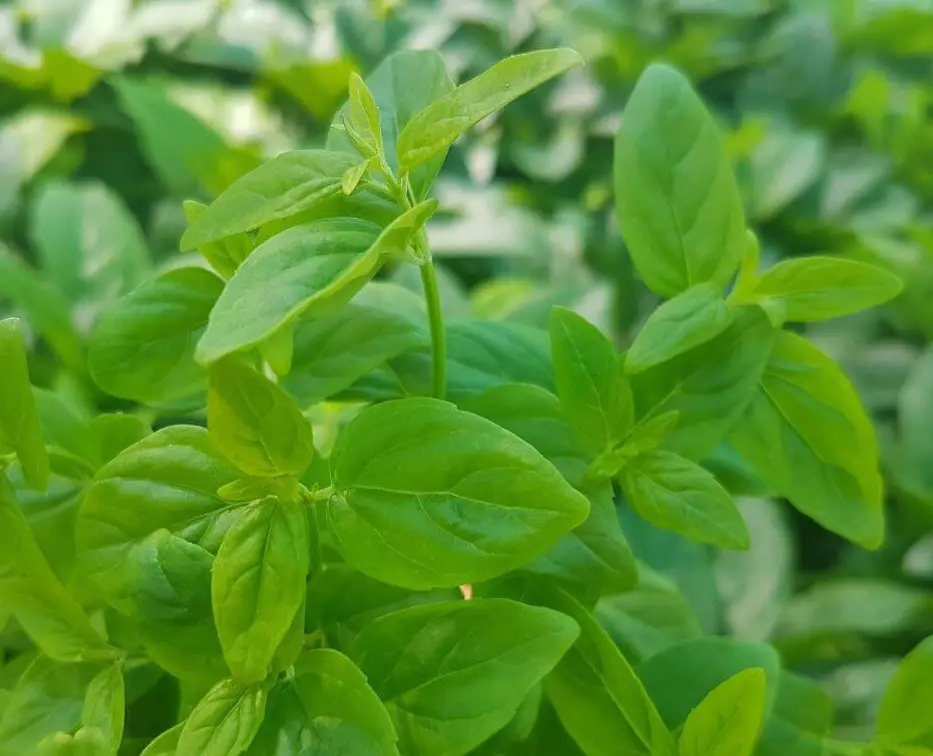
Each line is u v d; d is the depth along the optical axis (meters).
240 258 0.18
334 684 0.15
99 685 0.17
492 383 0.20
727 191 0.20
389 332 0.20
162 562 0.15
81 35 0.60
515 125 0.65
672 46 0.67
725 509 0.18
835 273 0.19
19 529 0.16
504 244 0.57
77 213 0.40
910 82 0.69
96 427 0.18
